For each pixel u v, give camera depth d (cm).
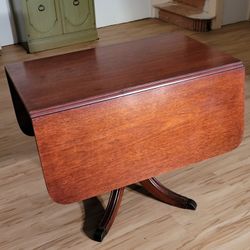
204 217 156
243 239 144
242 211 158
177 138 133
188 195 169
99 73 135
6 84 292
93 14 370
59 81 131
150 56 149
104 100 117
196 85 128
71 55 157
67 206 168
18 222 160
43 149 114
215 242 144
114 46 165
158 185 163
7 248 147
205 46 154
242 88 137
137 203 166
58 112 113
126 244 146
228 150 145
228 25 407
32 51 357
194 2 417
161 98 124
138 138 126
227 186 173
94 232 151
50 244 148
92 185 126
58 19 355
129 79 128
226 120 139
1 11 365
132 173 131
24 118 156
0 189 181
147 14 449
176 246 143
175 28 409
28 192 178
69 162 120
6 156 206
